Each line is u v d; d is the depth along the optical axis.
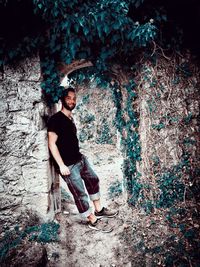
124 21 3.08
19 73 3.36
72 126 3.61
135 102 3.82
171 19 3.39
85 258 3.13
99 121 9.66
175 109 3.62
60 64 3.65
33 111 3.43
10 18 3.10
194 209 3.44
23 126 3.44
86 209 3.56
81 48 3.42
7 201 3.49
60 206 4.12
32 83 3.39
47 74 3.46
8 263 2.76
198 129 3.67
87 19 3.06
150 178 3.69
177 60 3.56
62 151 3.48
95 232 3.61
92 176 3.79
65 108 3.57
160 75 3.57
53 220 3.68
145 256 3.00
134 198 4.00
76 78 5.17
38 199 3.53
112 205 4.41
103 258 3.12
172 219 3.40
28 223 3.42
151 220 3.53
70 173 3.48
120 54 3.59
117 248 3.26
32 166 3.50
